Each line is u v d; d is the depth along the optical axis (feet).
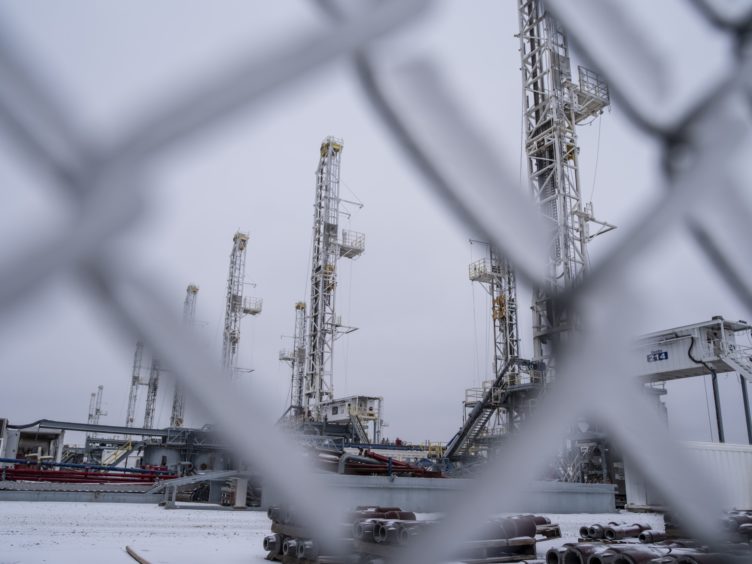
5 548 39.34
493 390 139.95
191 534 53.21
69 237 3.70
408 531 31.27
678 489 8.43
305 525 6.47
